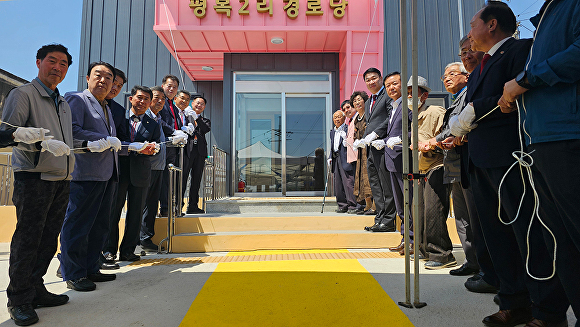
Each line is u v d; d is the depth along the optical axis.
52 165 2.03
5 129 1.89
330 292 2.30
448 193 3.13
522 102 1.54
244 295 2.26
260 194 7.13
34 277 2.05
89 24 7.90
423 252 3.29
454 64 2.96
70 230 2.45
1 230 5.00
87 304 2.13
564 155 1.37
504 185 1.76
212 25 6.40
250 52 7.31
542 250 1.65
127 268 3.07
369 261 3.24
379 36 6.55
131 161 3.29
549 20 1.49
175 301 2.17
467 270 2.76
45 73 2.12
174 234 4.06
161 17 6.41
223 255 3.67
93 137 2.55
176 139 4.09
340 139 5.20
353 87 6.53
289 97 7.37
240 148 7.21
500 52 1.83
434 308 2.02
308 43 6.98
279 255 3.61
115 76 3.12
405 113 2.08
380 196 4.19
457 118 1.86
